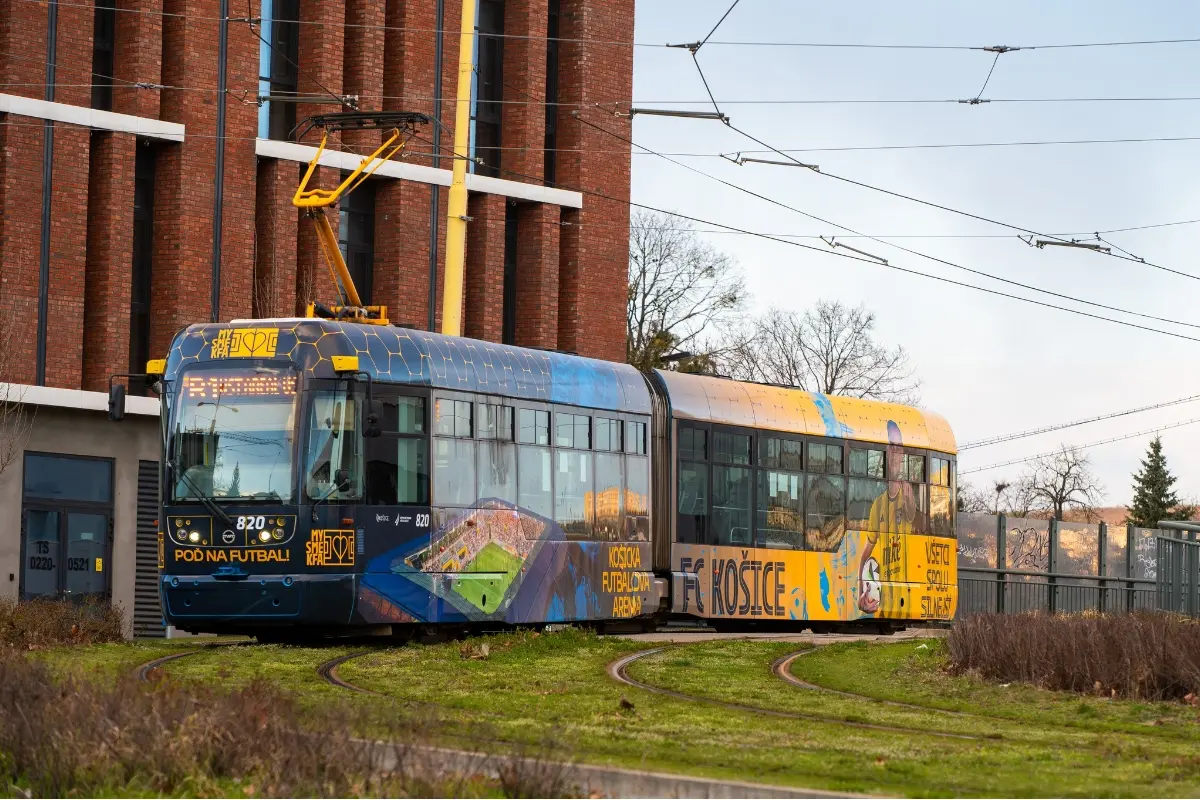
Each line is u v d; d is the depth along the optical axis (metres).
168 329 40.09
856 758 13.65
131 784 11.88
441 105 45.22
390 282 44.03
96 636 24.95
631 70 48.59
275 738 12.34
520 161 46.50
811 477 34.97
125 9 39.91
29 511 37.91
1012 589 48.84
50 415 38.38
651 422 30.78
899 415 38.25
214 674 19.28
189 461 24.42
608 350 48.00
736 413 33.09
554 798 11.62
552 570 27.83
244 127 41.19
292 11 42.88
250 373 24.42
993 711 18.52
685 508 31.55
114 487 39.53
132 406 39.22
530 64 46.50
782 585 33.78
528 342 46.91
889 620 37.28
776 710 17.70
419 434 25.31
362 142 43.72
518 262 47.16
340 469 24.19
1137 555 54.44
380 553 24.53
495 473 26.73
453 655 22.61
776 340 84.81
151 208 40.59
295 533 23.88
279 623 23.91
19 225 37.62
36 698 13.34
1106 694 20.31
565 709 16.80
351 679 19.41
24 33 37.97
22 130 37.72
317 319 24.77
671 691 19.44
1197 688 19.72
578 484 28.64
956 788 12.31
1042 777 12.96
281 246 41.91
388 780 11.62
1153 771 13.46
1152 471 110.88
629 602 29.67
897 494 37.62
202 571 24.20
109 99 40.09
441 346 26.14
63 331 38.28
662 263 75.94
